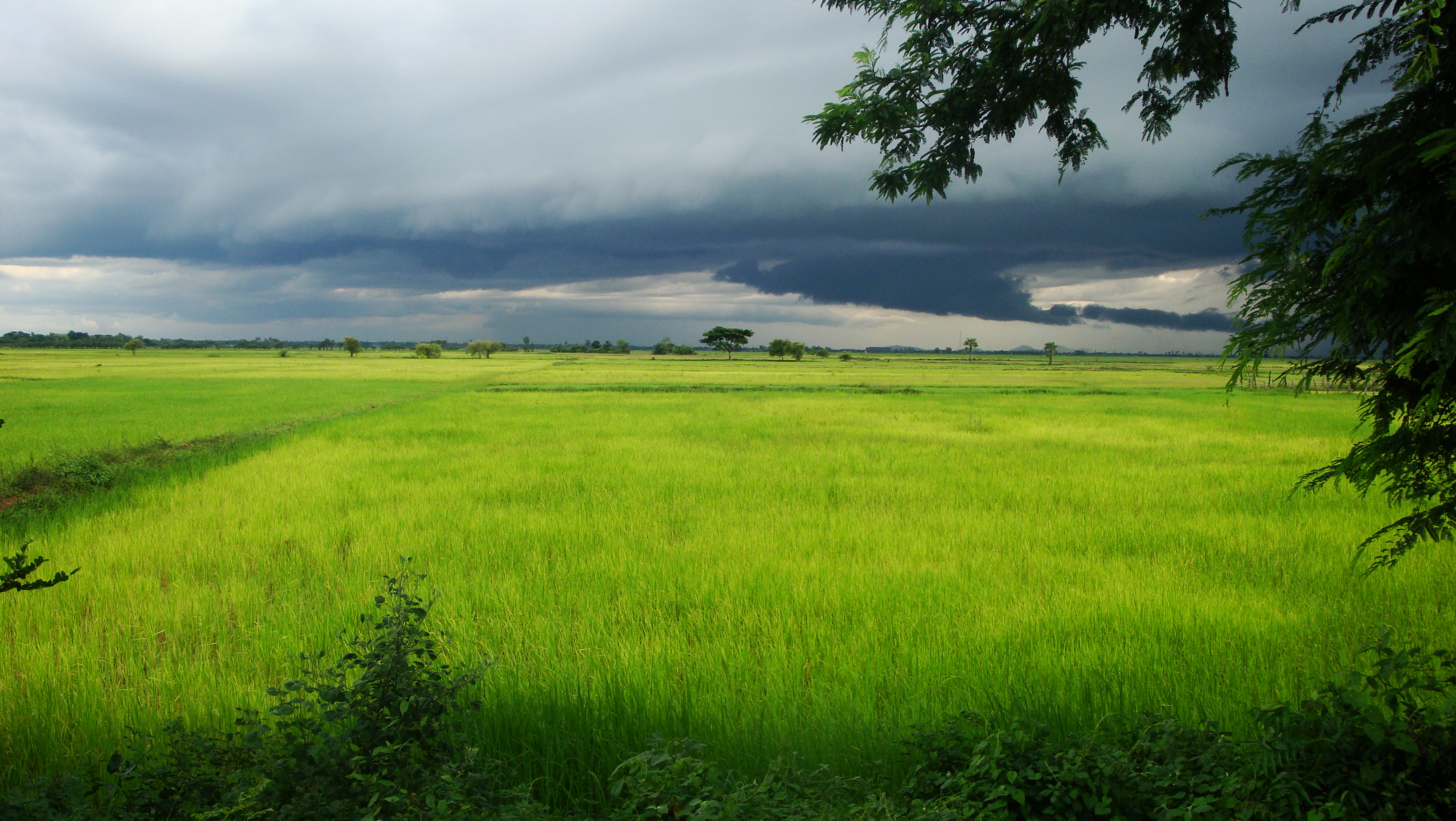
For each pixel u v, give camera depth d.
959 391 46.94
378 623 3.93
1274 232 3.07
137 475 14.02
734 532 9.86
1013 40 3.35
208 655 5.88
